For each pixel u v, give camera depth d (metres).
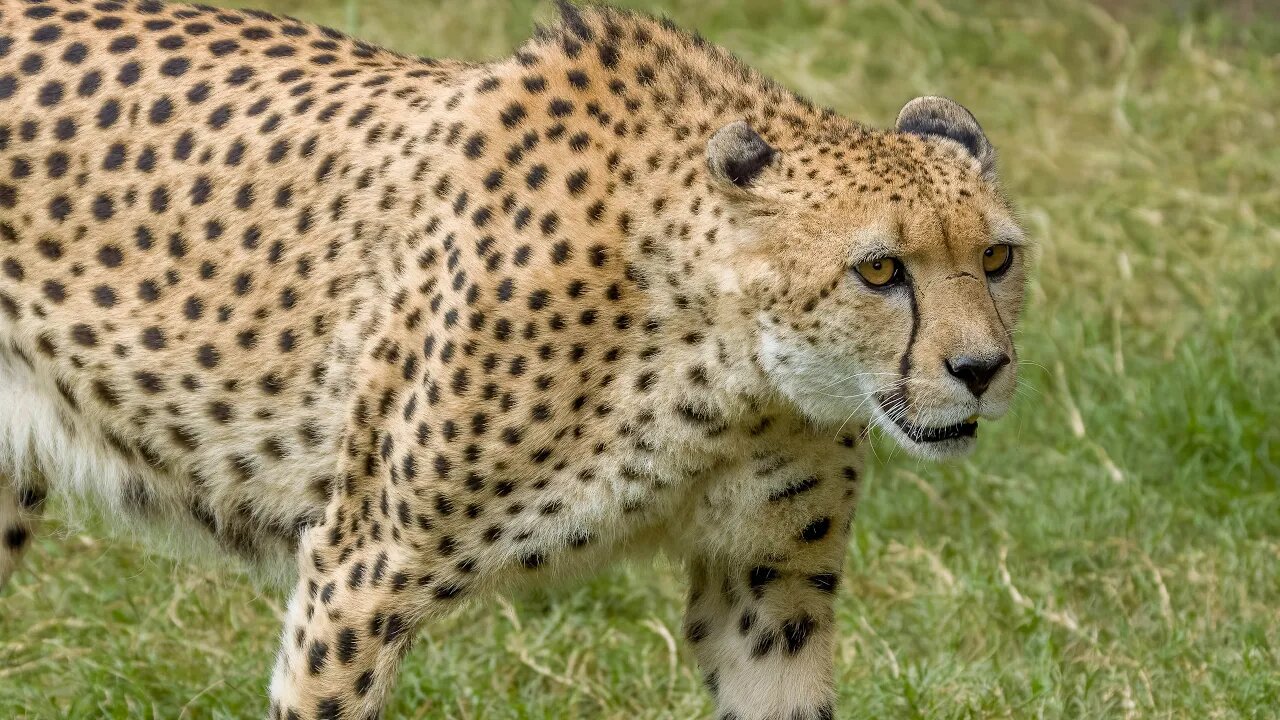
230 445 10.99
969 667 13.12
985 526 15.18
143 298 10.96
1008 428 16.33
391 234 10.56
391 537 10.35
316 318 10.69
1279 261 18.69
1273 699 12.49
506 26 22.42
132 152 11.02
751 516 10.55
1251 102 21.78
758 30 23.41
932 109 10.76
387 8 22.61
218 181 10.92
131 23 11.42
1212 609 13.86
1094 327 17.52
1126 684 12.69
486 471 10.06
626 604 14.35
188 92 11.12
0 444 11.62
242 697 12.95
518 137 10.34
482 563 10.34
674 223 9.97
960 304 9.59
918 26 23.28
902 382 9.68
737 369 9.97
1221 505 15.38
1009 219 9.95
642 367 10.05
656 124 10.27
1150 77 22.73
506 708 12.93
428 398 10.07
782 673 11.06
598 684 13.29
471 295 10.03
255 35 11.46
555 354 9.98
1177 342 17.64
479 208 10.23
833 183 9.70
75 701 12.79
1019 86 22.20
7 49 11.30
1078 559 14.64
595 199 10.07
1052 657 13.16
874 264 9.61
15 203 11.09
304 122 10.92
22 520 12.08
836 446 10.46
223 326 10.84
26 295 11.14
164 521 11.55
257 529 11.29
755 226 9.76
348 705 10.48
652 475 10.22
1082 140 21.34
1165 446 15.99
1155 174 20.50
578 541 10.38
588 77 10.42
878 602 14.27
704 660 11.37
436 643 13.65
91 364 11.06
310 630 10.55
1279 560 14.38
